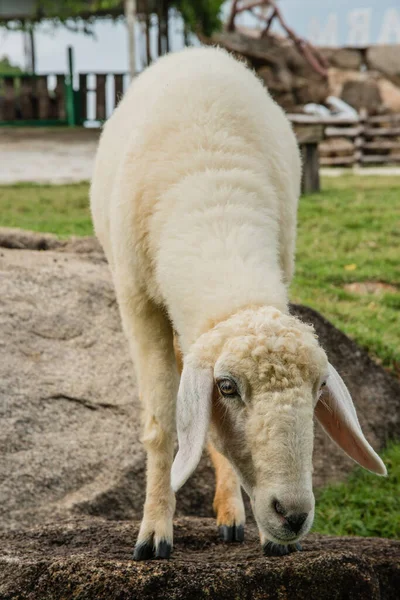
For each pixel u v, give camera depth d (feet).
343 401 9.36
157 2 71.10
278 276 10.23
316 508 15.99
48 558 10.28
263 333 8.91
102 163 13.92
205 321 9.59
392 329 23.21
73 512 13.69
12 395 15.03
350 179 55.83
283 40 88.07
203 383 8.96
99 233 14.67
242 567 9.96
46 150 60.64
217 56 13.46
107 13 72.59
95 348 16.94
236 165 11.37
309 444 8.63
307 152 46.78
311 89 88.69
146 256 11.52
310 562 10.03
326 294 26.55
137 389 16.29
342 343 19.34
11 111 73.20
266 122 12.23
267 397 8.67
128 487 14.52
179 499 14.99
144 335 11.85
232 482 12.91
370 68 89.76
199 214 10.68
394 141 78.18
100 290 18.37
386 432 18.80
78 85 72.79
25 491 13.78
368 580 10.08
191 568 9.93
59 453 14.51
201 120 11.67
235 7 85.51
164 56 14.17
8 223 33.86
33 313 17.03
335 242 34.06
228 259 10.07
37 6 73.51
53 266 18.81
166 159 11.48
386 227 36.68
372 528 15.28
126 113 13.34
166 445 11.48
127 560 10.33
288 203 12.30
